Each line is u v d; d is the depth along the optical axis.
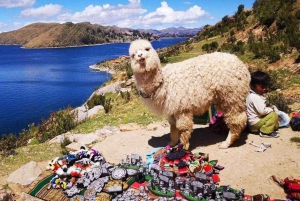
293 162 2.17
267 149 2.39
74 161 2.17
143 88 2.21
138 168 2.04
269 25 8.59
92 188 1.87
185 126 2.28
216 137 2.72
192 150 2.47
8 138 3.48
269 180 1.98
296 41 5.51
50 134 3.90
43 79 20.67
